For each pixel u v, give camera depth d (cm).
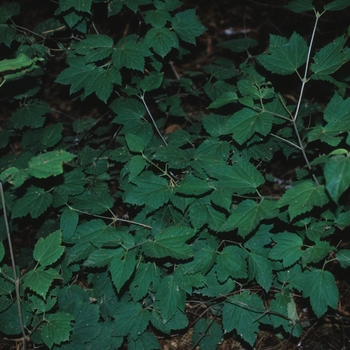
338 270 120
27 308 104
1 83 99
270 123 99
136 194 101
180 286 102
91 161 119
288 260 99
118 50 110
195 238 106
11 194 115
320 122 118
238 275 102
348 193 104
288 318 105
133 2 117
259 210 95
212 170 99
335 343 112
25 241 130
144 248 98
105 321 109
